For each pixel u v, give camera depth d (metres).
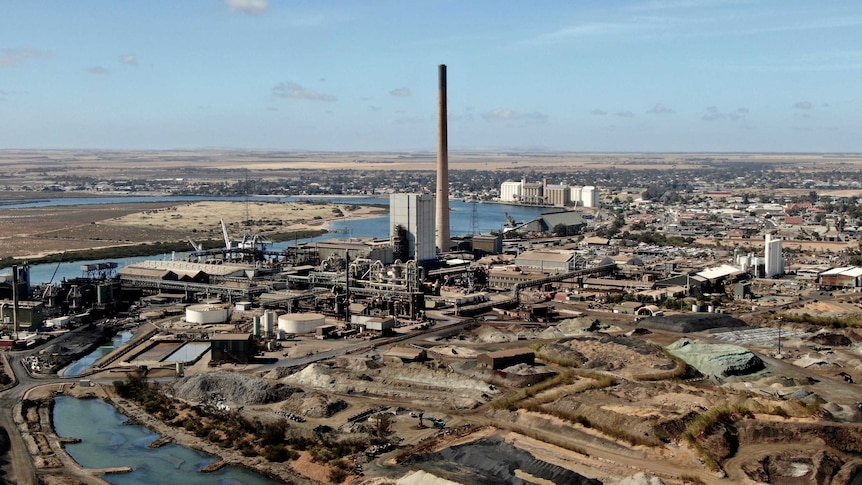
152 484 149.12
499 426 173.00
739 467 148.50
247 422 178.50
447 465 151.00
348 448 162.62
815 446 158.50
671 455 153.50
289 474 152.75
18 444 167.50
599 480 143.00
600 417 170.12
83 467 156.62
